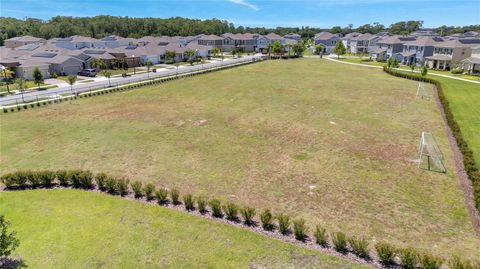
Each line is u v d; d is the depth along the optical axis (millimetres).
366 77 59094
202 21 178000
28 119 32125
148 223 14383
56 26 131500
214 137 26359
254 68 72438
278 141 25375
